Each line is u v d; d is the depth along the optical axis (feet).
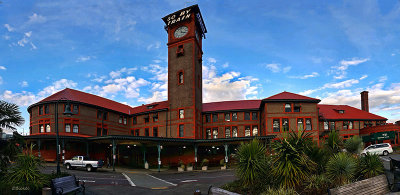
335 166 39.88
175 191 53.36
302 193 35.40
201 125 159.94
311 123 129.70
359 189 33.96
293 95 136.87
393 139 142.00
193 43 151.64
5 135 41.19
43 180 39.70
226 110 158.20
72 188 42.98
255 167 39.42
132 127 170.71
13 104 41.91
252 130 154.20
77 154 124.36
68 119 125.59
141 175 88.84
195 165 114.52
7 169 39.01
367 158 46.21
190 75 150.00
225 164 112.68
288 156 37.50
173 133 148.66
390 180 42.11
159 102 175.52
